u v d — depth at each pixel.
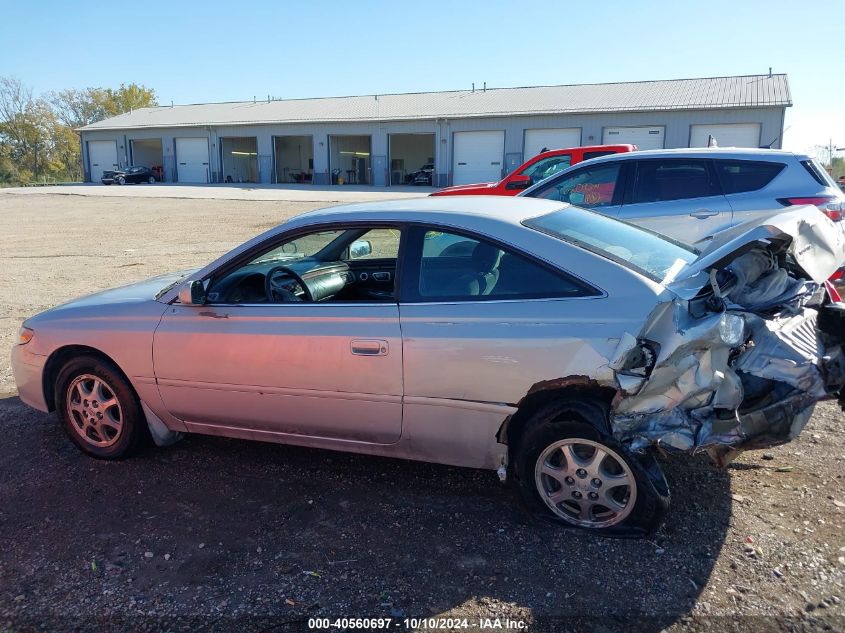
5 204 29.67
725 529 3.36
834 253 3.49
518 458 3.45
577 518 3.38
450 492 3.87
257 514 3.69
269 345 3.79
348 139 45.69
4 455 4.51
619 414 3.12
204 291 3.96
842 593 2.87
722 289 3.26
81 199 31.59
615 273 3.24
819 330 3.35
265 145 44.56
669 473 3.93
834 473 3.88
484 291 3.45
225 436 4.20
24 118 71.81
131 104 84.00
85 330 4.27
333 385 3.69
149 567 3.23
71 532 3.56
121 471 4.25
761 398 3.08
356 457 4.37
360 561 3.23
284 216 22.27
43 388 4.50
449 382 3.43
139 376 4.16
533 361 3.25
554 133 36.50
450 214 3.64
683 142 33.94
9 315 8.82
